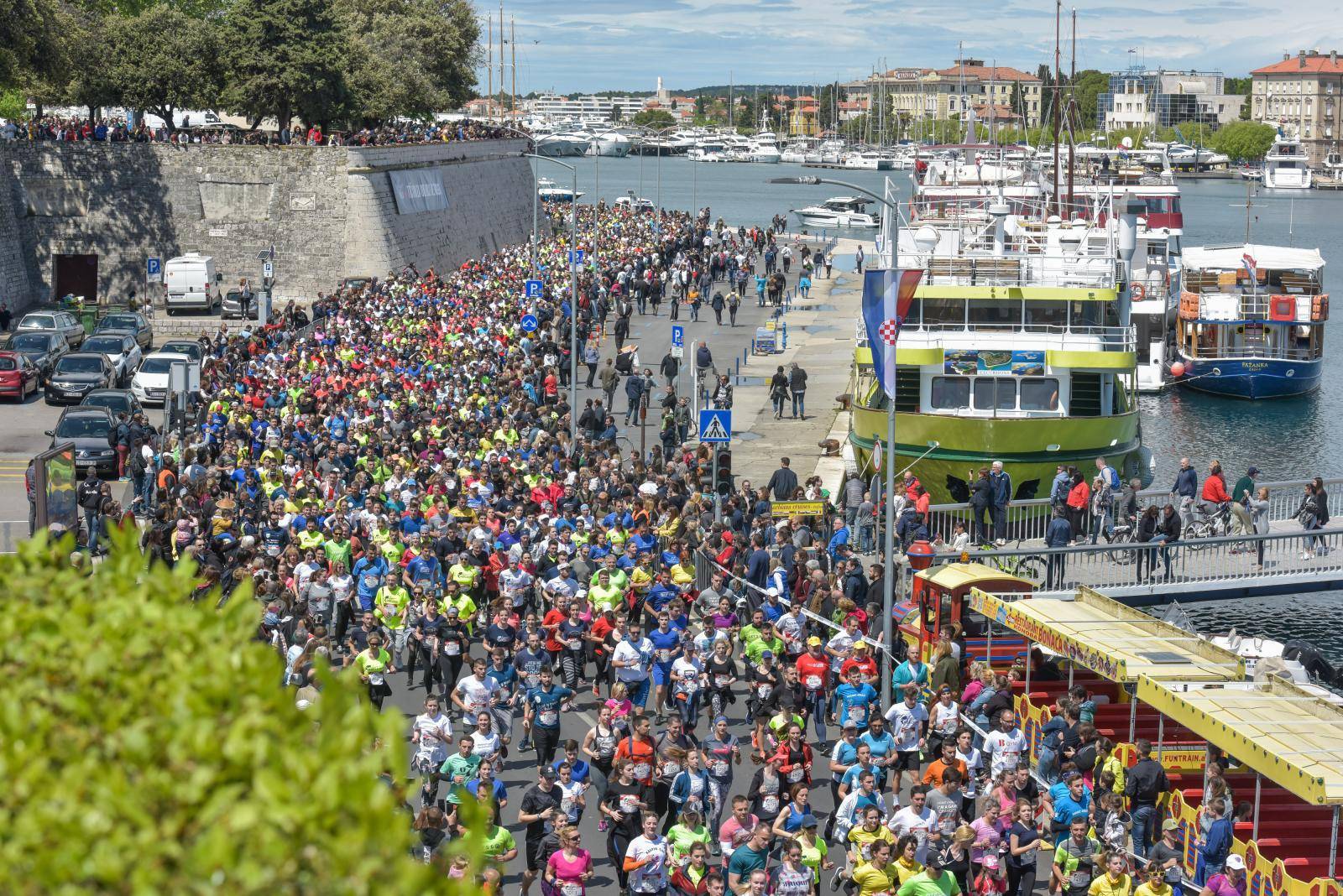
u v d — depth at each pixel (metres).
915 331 69.75
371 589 46.12
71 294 130.38
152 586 13.34
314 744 10.90
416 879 9.12
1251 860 33.06
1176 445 106.75
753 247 184.75
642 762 33.38
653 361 115.12
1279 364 120.81
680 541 52.09
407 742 39.47
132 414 76.81
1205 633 63.09
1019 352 68.94
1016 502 62.00
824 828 36.62
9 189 132.75
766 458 83.75
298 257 136.25
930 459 67.88
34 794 10.13
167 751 10.17
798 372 94.38
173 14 147.25
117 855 9.12
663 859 29.77
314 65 144.25
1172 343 133.88
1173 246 137.75
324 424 72.31
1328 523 62.34
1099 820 32.84
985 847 30.80
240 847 9.11
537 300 117.38
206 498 54.97
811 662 40.19
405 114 199.75
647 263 153.75
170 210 136.12
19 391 91.56
